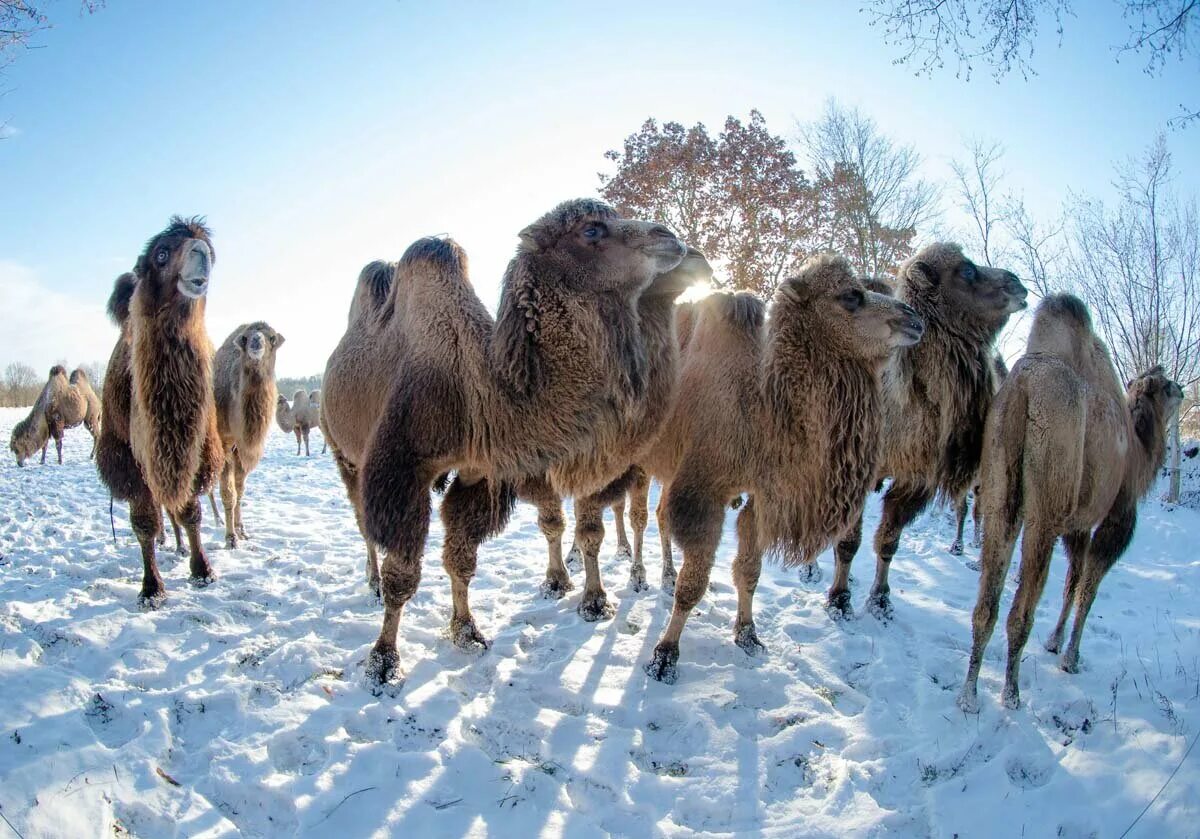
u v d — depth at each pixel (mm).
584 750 3584
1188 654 4605
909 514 5250
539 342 3938
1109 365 4430
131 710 3727
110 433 5355
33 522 8844
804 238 19578
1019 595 3998
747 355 4547
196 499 5852
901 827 3078
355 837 2930
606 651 4684
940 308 4938
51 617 4988
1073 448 3859
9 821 2797
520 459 4039
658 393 4289
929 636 5137
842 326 4129
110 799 3031
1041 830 3059
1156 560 7832
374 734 3688
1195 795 3119
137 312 5023
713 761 3543
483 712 3879
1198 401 12672
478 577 6289
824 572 6711
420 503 4117
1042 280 12859
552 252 3951
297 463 18094
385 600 4207
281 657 4395
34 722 3457
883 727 3846
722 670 4453
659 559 7020
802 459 4230
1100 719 3879
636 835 3043
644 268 3854
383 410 4238
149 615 5051
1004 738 3744
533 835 2971
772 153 19281
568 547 7578
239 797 3162
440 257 4371
